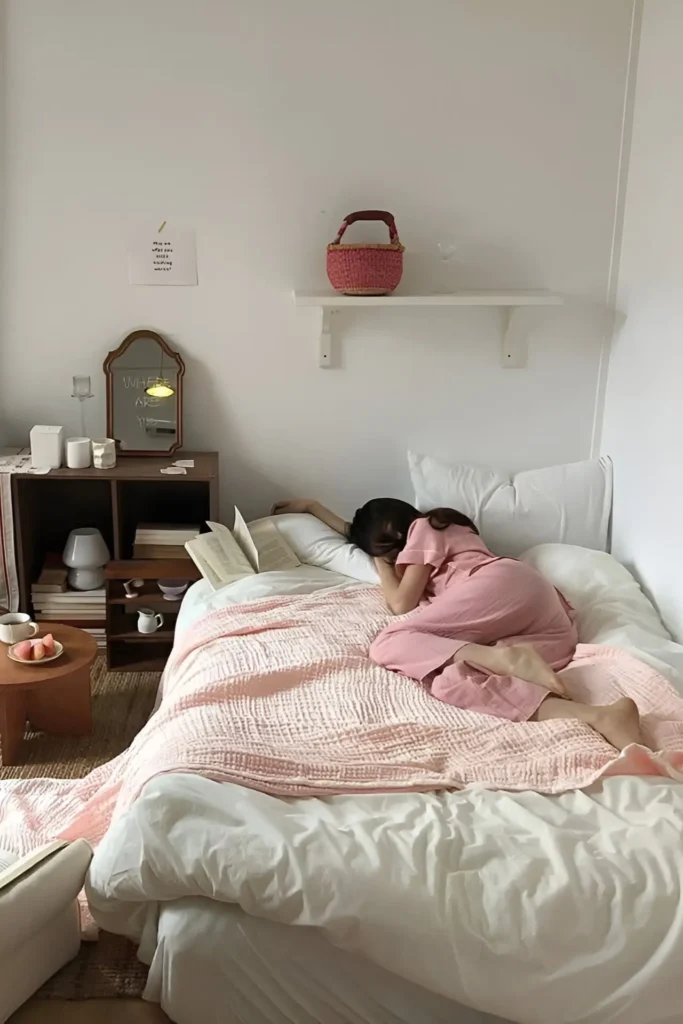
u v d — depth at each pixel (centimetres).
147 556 279
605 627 233
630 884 140
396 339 294
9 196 276
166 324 289
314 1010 141
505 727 183
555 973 134
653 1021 133
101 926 153
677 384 242
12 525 269
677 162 245
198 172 277
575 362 298
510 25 271
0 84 268
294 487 306
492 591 226
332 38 269
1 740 233
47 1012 149
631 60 273
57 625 257
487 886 139
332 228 284
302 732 180
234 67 270
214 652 218
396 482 307
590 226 287
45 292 285
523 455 306
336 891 136
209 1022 143
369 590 258
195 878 139
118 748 244
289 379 296
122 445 291
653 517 257
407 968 135
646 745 181
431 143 279
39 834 182
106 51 267
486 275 290
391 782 163
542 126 279
